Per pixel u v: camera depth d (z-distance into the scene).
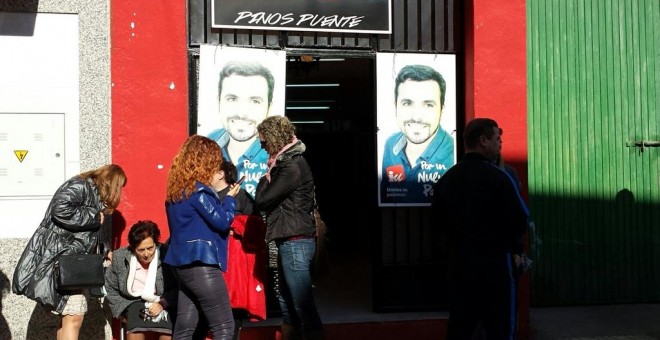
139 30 7.43
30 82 7.29
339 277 10.72
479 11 7.95
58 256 6.43
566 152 8.81
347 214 13.95
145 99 7.43
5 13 7.25
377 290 8.23
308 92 11.41
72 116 7.35
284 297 6.82
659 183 8.98
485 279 5.57
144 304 6.82
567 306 8.88
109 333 7.38
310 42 7.95
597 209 8.88
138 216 7.39
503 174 5.64
